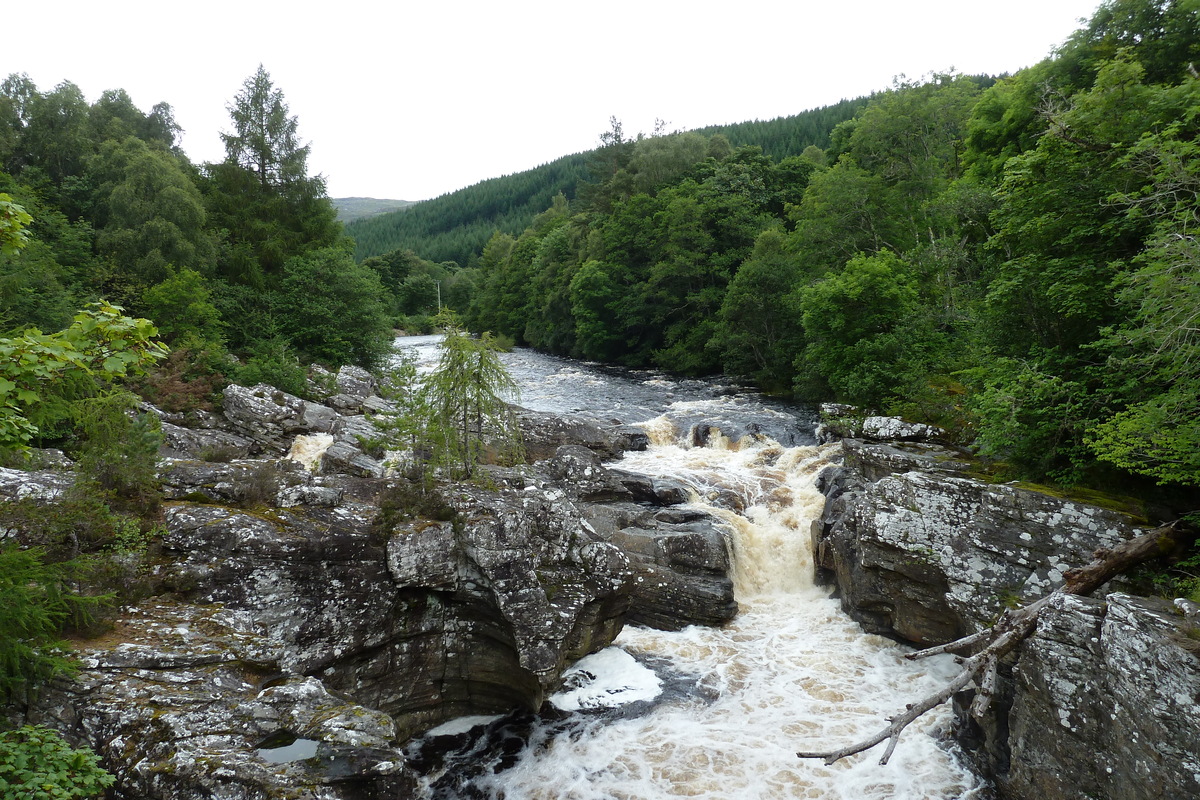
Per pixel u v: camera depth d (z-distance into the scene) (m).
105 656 9.82
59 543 11.17
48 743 7.41
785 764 13.52
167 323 34.34
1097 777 10.87
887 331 32.22
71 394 9.98
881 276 32.03
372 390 38.62
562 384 48.78
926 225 40.78
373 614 13.54
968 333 28.95
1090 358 17.27
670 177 72.38
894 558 17.42
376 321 45.03
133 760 8.48
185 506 13.20
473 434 18.67
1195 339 11.98
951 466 20.02
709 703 15.62
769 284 44.78
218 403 30.16
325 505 14.63
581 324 65.00
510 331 90.38
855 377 31.03
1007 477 18.56
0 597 8.45
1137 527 14.27
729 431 31.86
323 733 9.35
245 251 42.94
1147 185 14.67
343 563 13.34
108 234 37.25
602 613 16.91
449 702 15.20
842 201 42.06
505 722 15.06
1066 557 14.73
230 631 11.38
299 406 30.66
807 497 23.92
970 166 40.28
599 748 14.05
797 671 16.97
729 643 18.39
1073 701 11.31
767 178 67.50
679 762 13.60
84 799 8.30
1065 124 16.92
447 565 14.34
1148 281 12.66
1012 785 12.45
